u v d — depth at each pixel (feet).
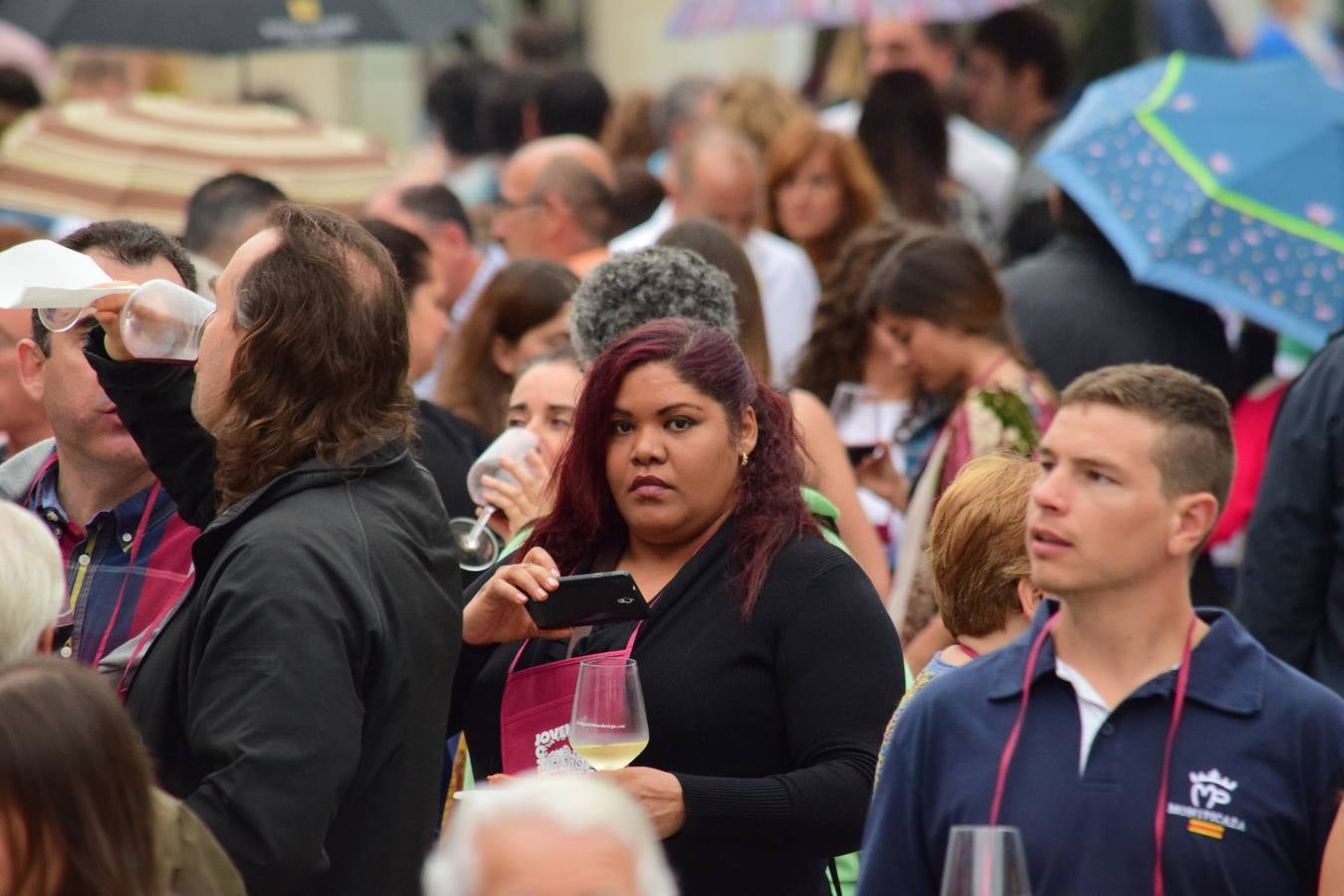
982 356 54.24
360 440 32.83
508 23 162.81
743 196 70.44
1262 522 51.39
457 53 152.66
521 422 47.60
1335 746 28.86
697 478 36.19
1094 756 29.30
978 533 35.81
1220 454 29.43
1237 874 28.45
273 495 32.14
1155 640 29.60
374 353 32.89
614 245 73.56
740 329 49.42
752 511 36.81
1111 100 67.62
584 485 37.70
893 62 99.19
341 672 30.76
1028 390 53.67
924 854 30.48
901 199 81.41
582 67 96.73
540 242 70.44
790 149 75.66
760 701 35.63
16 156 76.38
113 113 78.89
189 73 124.77
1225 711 29.07
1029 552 29.94
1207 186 62.59
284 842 29.55
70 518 39.34
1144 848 28.71
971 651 36.29
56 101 111.34
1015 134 93.71
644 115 99.35
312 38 83.71
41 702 23.71
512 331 55.11
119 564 38.09
